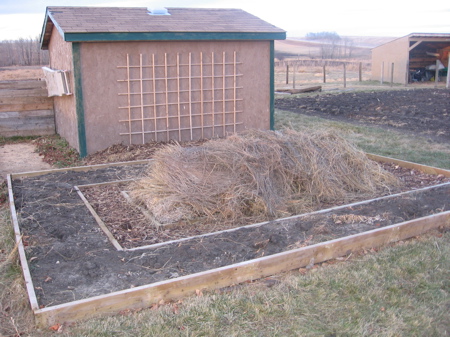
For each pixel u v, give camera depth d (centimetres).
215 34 1009
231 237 500
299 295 398
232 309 376
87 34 892
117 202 650
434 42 2962
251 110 1107
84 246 483
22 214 575
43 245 482
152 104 996
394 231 511
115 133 973
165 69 992
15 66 2873
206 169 621
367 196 679
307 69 4625
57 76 983
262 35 1064
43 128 1238
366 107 1745
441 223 557
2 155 1002
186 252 460
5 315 370
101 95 945
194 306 377
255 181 607
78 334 339
